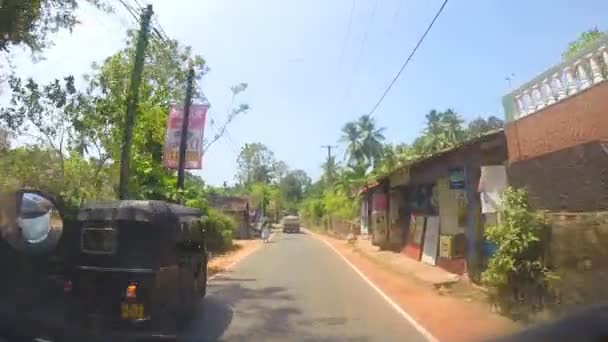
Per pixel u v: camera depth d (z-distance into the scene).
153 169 21.09
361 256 26.33
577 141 9.71
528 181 11.23
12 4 9.80
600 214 8.54
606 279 8.09
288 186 117.31
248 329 9.22
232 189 80.06
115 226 7.72
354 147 62.12
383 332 9.04
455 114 55.16
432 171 18.28
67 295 7.58
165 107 22.16
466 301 12.19
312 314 10.71
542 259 9.21
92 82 17.95
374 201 30.95
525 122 11.64
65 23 11.33
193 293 9.87
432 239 20.53
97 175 17.78
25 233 7.57
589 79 9.60
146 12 15.51
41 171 14.88
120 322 7.42
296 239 46.78
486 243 14.23
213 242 28.31
